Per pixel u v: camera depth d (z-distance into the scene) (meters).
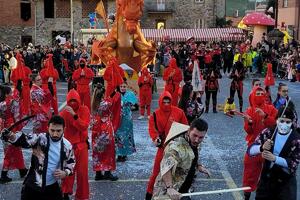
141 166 9.39
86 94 14.88
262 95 7.79
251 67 30.14
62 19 47.69
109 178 8.45
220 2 53.75
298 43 36.06
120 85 9.21
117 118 8.50
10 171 8.98
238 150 10.77
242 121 14.45
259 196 5.66
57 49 25.80
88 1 47.34
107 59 18.75
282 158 5.39
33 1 48.00
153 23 51.78
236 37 45.94
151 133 7.14
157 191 5.02
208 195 7.66
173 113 7.26
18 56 11.23
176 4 51.31
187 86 8.86
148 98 14.71
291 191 5.50
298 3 42.47
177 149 4.78
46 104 8.98
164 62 29.02
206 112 15.95
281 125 5.44
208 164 9.58
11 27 48.03
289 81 26.91
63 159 5.40
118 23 18.98
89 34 31.45
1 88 8.05
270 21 39.91
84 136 7.07
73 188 7.87
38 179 5.36
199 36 46.44
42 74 10.90
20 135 5.36
